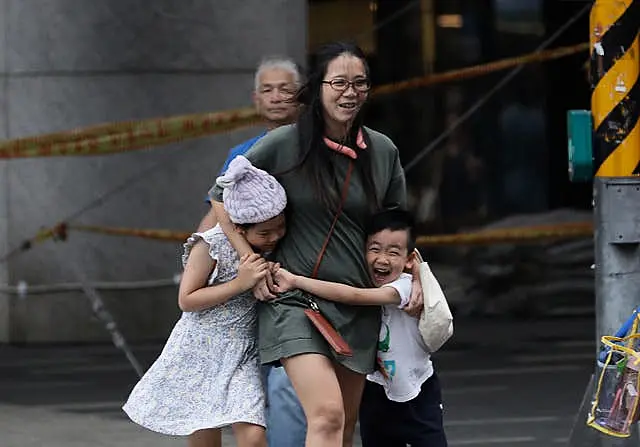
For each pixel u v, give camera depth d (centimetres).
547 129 4328
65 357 2902
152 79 3117
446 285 3812
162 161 3131
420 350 1387
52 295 3117
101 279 3131
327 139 1336
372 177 1345
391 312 1377
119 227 3133
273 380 1473
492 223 4141
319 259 1330
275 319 1323
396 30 4175
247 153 1346
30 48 3103
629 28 1634
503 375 2669
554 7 4212
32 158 3108
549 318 3631
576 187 4325
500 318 3647
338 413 1305
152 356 2900
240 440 1341
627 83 1638
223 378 1347
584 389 2495
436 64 4238
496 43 4259
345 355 1309
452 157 4366
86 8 3102
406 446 1519
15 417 2225
